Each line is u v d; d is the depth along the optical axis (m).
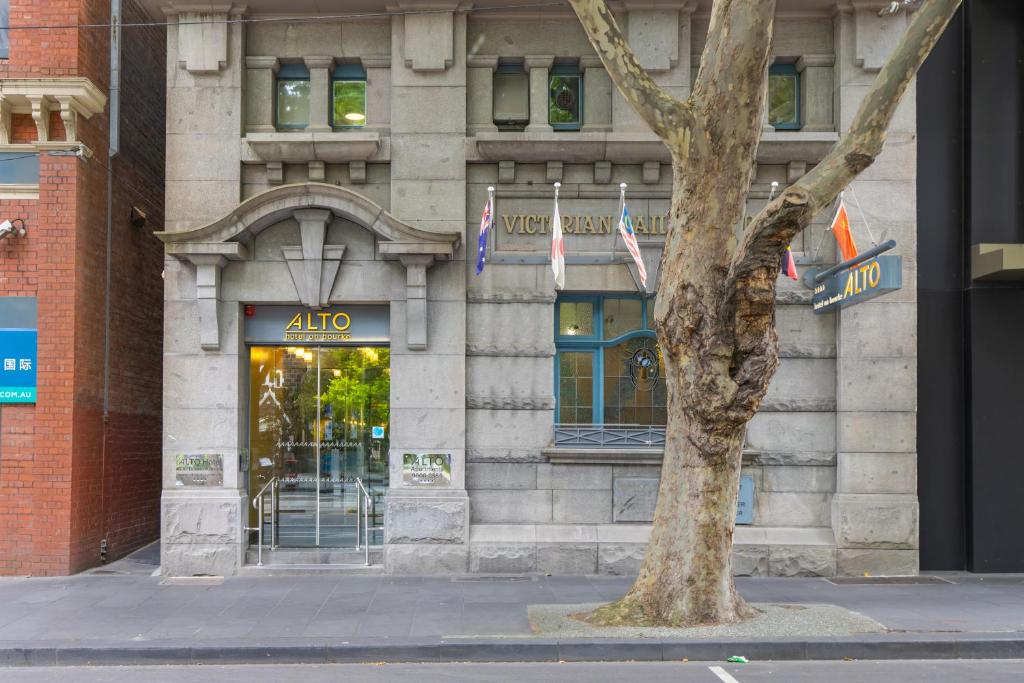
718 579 8.95
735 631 8.62
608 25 8.45
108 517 13.02
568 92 12.75
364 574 11.98
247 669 8.05
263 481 12.59
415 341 12.00
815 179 7.99
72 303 11.87
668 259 8.72
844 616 9.27
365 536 12.48
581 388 12.64
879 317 12.20
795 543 11.97
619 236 12.36
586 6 8.41
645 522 12.20
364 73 12.73
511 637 8.57
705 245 8.43
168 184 12.25
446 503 11.98
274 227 12.27
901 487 12.06
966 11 12.79
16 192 11.90
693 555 8.89
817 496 12.27
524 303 12.36
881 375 12.14
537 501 12.22
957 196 12.75
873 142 7.95
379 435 12.66
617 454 12.07
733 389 8.34
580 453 12.06
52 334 11.83
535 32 12.55
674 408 8.94
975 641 8.40
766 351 8.30
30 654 8.30
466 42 12.49
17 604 10.16
